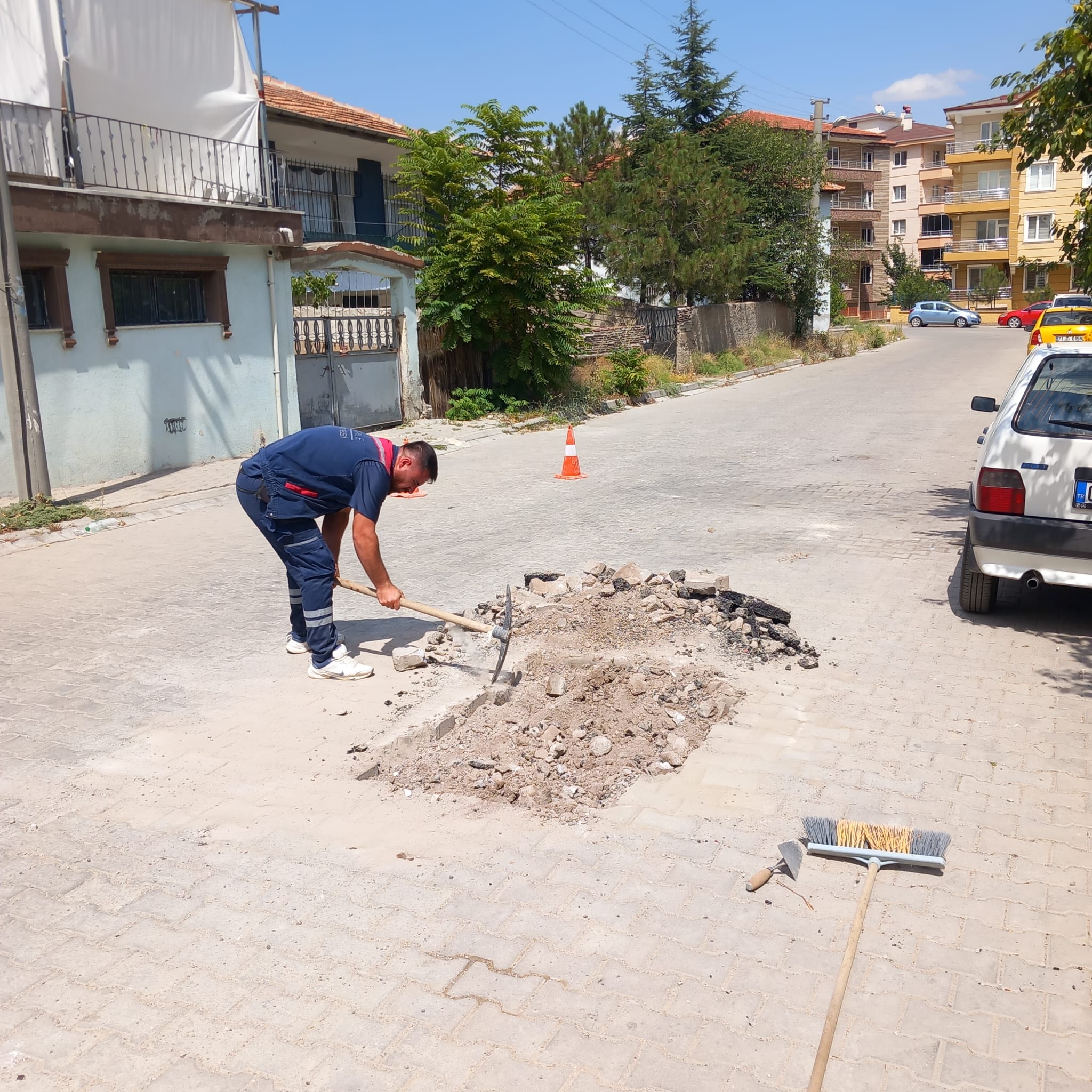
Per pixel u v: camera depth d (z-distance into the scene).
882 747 4.89
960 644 6.42
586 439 16.66
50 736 5.12
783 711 5.32
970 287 60.16
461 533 9.91
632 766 4.68
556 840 4.06
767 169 33.12
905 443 15.42
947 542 9.16
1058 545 6.19
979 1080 2.82
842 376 27.53
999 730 5.09
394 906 3.62
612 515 10.62
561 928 3.49
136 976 3.26
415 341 17.97
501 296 17.95
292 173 22.53
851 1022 3.04
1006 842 4.03
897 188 70.44
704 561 8.55
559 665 5.70
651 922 3.52
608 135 29.86
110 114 12.80
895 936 3.44
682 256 27.80
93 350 12.30
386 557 8.92
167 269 13.16
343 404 16.66
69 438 12.12
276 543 5.73
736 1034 2.99
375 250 16.58
